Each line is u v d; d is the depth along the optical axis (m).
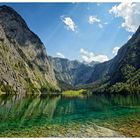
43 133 33.22
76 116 52.16
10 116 50.59
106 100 117.38
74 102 104.62
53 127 37.66
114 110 62.94
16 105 75.50
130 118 45.44
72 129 35.97
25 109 65.56
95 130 34.88
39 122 43.19
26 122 43.16
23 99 115.25
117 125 38.22
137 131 33.34
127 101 102.06
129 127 36.09
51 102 103.00
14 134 32.50
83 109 68.69
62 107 76.50
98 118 47.62
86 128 36.53
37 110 65.06
